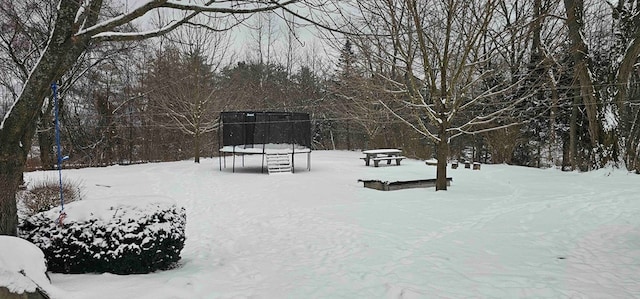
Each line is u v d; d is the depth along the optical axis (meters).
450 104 11.13
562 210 8.37
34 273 3.20
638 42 14.77
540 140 23.67
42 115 20.05
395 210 8.65
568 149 22.52
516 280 4.37
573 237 6.33
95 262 4.29
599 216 7.73
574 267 4.86
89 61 22.66
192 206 10.65
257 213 9.11
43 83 4.50
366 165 20.81
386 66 11.24
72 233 4.29
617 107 15.62
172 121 27.67
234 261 5.32
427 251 5.60
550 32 16.70
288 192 11.87
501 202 9.45
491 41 11.31
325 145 39.88
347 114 27.94
